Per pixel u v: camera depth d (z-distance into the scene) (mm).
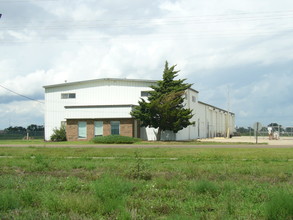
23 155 22828
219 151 24391
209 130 70125
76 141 45125
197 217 7113
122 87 49094
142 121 45188
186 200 8875
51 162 18109
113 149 27250
